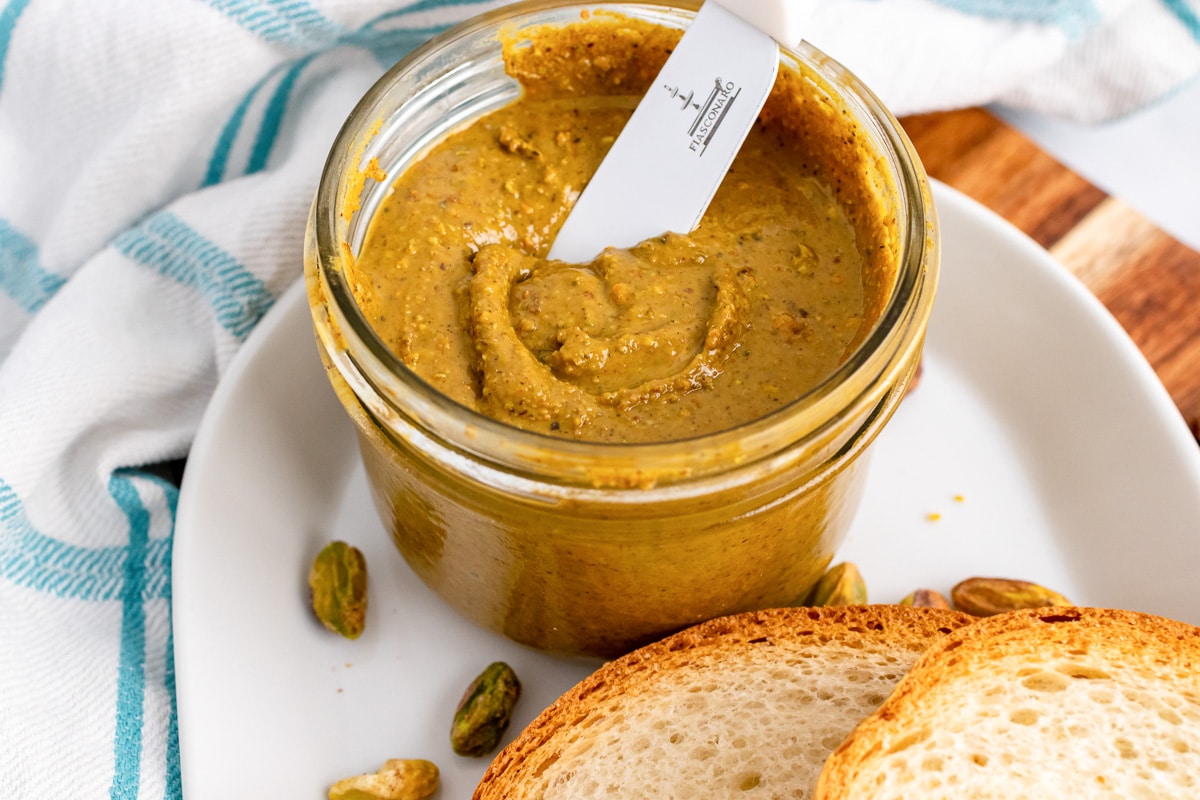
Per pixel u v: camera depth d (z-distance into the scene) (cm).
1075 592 38
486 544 34
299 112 42
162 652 38
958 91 43
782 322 35
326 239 33
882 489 39
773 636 36
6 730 36
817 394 32
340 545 38
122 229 42
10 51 40
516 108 38
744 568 35
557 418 33
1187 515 37
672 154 36
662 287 35
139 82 40
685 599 35
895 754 34
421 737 37
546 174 37
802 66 36
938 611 36
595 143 37
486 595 36
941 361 41
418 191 36
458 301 35
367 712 37
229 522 38
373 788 36
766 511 33
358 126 35
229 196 40
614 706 35
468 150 37
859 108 35
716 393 34
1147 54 44
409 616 38
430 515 35
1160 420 38
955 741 34
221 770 35
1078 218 42
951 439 40
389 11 41
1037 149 43
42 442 38
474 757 36
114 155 41
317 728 37
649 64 38
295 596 38
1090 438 39
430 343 34
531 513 33
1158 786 34
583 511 33
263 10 40
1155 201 46
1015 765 34
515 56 37
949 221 41
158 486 39
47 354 39
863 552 39
